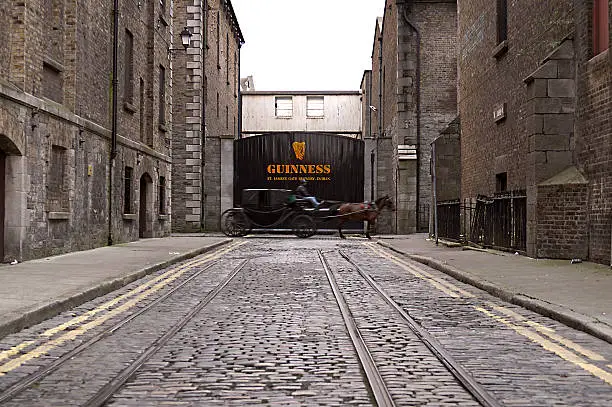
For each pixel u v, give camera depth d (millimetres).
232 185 30406
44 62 13891
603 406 4195
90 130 16250
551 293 8555
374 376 4891
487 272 11289
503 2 17203
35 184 13156
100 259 13445
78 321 7137
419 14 29609
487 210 16875
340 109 49938
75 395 4434
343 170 30438
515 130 15633
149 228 22484
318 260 15484
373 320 7305
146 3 21750
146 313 7777
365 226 29312
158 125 23016
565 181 12805
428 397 4371
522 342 6121
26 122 12656
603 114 11812
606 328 6254
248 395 4441
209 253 17672
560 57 13188
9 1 12492
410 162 28891
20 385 4637
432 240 22766
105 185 17531
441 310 8008
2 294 8164
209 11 32688
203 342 6133
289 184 30406
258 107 49906
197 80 30000
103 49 17422
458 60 22438
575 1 12953
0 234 12438
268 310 8016
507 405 4207
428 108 29312
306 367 5195
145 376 4938
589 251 12531
